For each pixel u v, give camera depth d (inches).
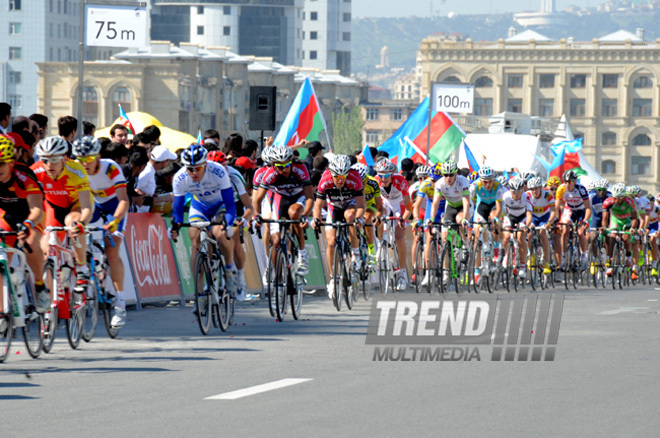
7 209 607.8
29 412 448.8
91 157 689.0
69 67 6815.9
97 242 695.7
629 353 646.5
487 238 1210.0
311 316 889.5
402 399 476.1
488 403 466.3
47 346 637.9
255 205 896.3
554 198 1407.5
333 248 938.7
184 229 1015.0
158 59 6840.6
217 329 784.9
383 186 1119.0
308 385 515.2
